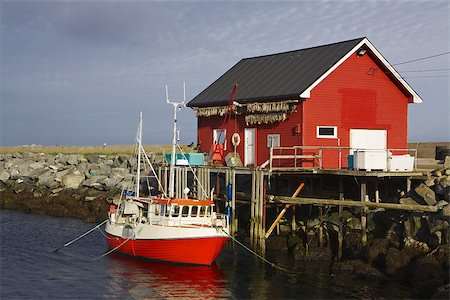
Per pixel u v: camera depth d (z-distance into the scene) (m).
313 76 29.14
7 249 27.97
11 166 51.00
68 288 21.58
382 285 21.31
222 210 30.88
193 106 35.19
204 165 30.98
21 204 42.47
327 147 27.81
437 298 18.58
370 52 29.94
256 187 26.17
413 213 23.08
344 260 24.22
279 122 29.91
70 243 29.09
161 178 34.28
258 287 21.58
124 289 21.44
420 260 20.88
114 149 62.09
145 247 24.81
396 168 25.52
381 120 30.64
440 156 32.91
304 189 29.27
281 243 27.45
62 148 63.31
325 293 20.70
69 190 41.81
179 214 24.41
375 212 25.67
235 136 32.44
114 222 27.42
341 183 26.92
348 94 29.73
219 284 21.97
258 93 30.95
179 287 21.66
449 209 21.48
